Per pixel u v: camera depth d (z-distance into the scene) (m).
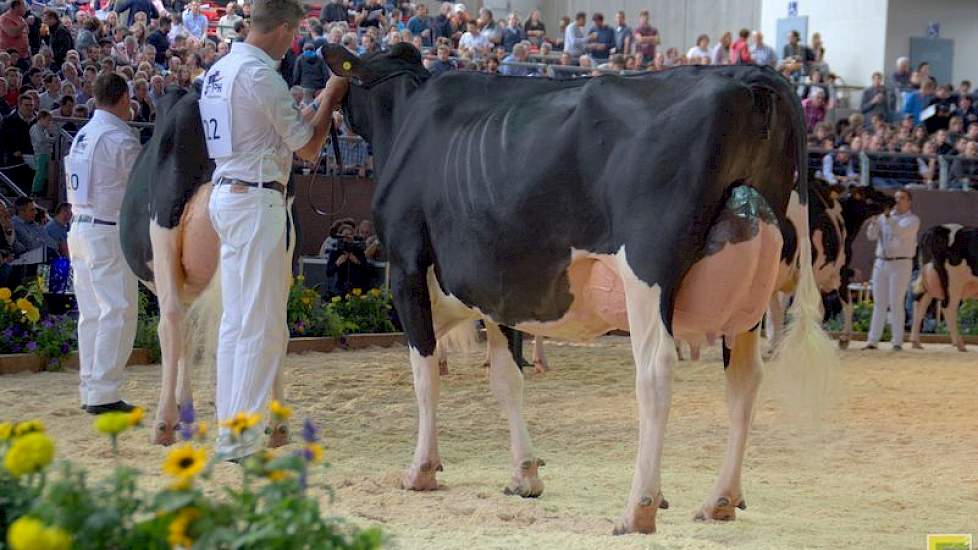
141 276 12.02
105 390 12.45
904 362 21.95
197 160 10.80
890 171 33.47
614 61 33.62
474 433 12.52
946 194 32.53
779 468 11.25
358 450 11.39
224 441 9.49
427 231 9.45
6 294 16.94
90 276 12.34
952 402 16.16
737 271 7.79
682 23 48.06
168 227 10.80
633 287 7.83
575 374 17.73
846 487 10.38
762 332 24.84
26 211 19.94
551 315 8.58
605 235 8.08
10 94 24.39
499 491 9.59
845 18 42.06
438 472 10.44
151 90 25.88
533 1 48.41
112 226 12.26
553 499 9.38
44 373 16.19
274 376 9.82
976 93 38.19
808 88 37.66
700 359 20.12
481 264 8.82
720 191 7.73
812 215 22.19
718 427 13.38
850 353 23.77
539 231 8.38
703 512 8.70
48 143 23.16
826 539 8.22
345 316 22.17
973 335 28.11
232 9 34.41
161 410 10.86
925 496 10.08
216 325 10.79
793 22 43.69
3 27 26.39
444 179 9.13
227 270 9.75
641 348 7.82
